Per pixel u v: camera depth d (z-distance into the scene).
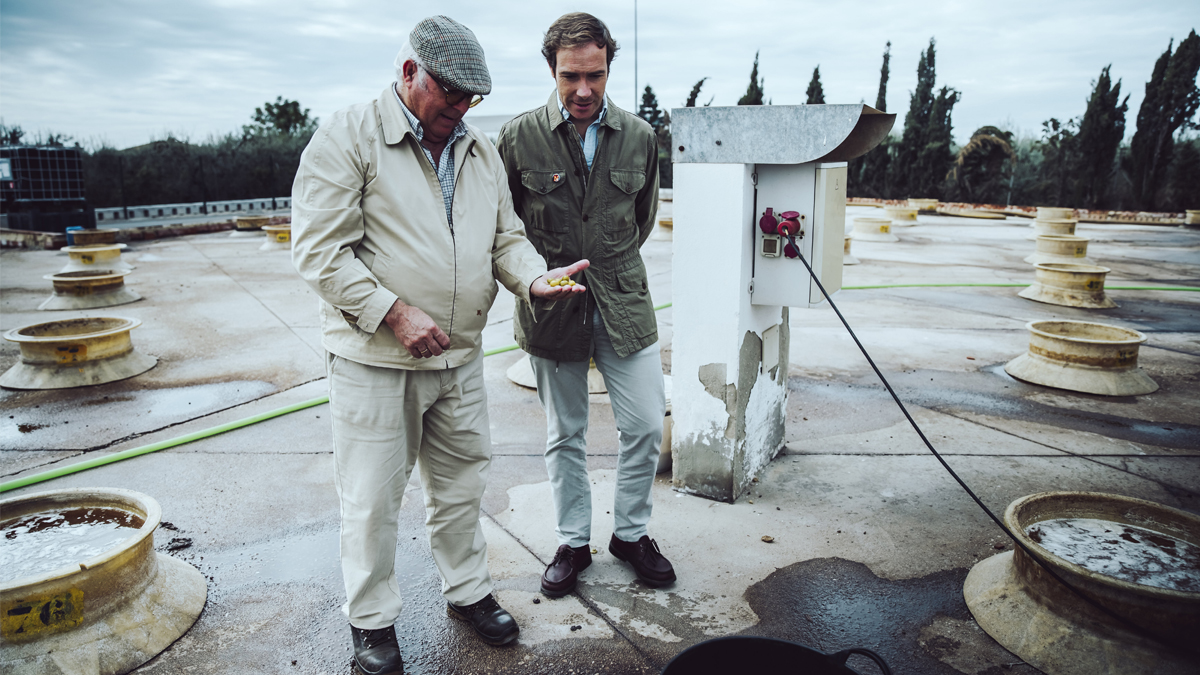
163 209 21.33
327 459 3.58
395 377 1.89
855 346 5.82
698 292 2.82
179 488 3.25
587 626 2.21
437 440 2.07
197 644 2.13
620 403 2.33
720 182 2.66
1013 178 26.28
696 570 2.51
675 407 3.01
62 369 4.87
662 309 7.53
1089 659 1.92
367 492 1.91
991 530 2.79
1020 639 2.06
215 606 2.34
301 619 2.27
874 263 10.88
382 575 1.99
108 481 3.33
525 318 2.28
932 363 5.32
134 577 2.13
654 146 2.36
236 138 25.08
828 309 7.34
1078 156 23.56
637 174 2.26
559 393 2.32
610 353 2.30
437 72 1.68
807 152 2.48
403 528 2.84
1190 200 21.59
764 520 2.86
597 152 2.21
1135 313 7.23
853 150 2.81
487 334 6.52
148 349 5.88
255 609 2.32
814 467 3.38
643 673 2.00
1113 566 2.15
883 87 27.95
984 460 3.49
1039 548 2.06
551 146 2.21
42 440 3.90
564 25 2.04
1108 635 1.94
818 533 2.76
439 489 2.12
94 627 2.01
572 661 2.05
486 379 4.98
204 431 3.92
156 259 11.82
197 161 23.02
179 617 2.20
